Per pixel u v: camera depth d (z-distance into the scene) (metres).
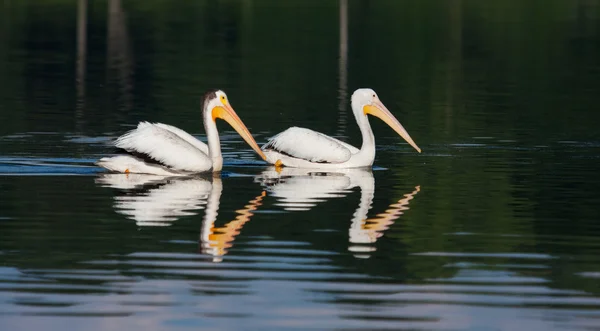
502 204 15.50
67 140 21.39
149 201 15.41
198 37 46.50
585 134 23.27
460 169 18.81
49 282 11.30
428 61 39.66
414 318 10.31
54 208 14.82
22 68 35.38
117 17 53.62
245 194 16.19
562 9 59.88
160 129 17.91
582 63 39.31
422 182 17.48
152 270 11.77
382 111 19.72
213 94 18.48
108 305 10.58
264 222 14.12
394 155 20.59
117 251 12.50
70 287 11.13
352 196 16.12
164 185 16.84
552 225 14.14
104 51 41.16
